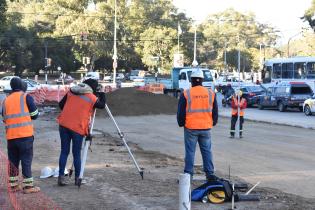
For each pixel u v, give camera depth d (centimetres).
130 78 9300
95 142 1744
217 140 1888
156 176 1062
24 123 872
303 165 1316
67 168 1146
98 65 10819
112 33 9231
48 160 1280
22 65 9344
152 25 10038
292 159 1419
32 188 866
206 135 977
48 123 2492
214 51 13050
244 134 2100
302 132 2183
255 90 4203
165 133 2170
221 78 7306
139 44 9838
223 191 824
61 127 930
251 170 1238
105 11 9275
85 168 1148
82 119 920
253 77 7475
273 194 912
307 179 1123
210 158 984
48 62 7631
